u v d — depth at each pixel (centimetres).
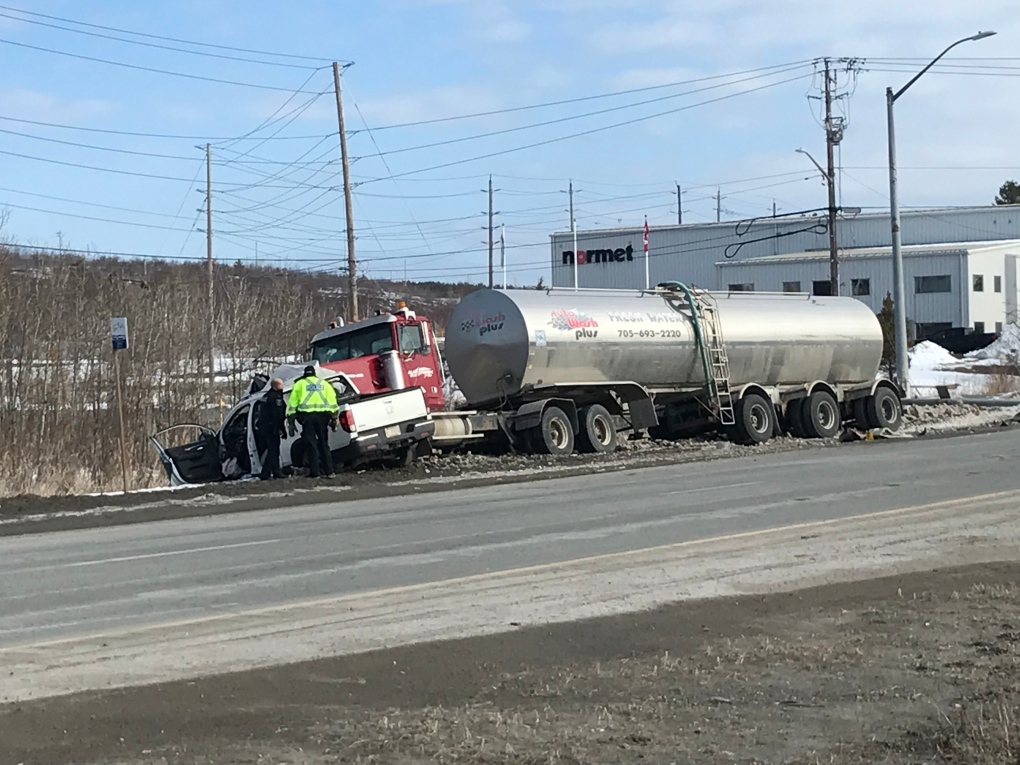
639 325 2661
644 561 1196
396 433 2198
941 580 1059
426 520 1565
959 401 3806
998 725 602
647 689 727
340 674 782
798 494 1711
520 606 995
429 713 679
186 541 1458
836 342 3069
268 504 1819
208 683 761
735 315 2872
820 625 903
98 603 1058
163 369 2973
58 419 2584
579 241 8025
